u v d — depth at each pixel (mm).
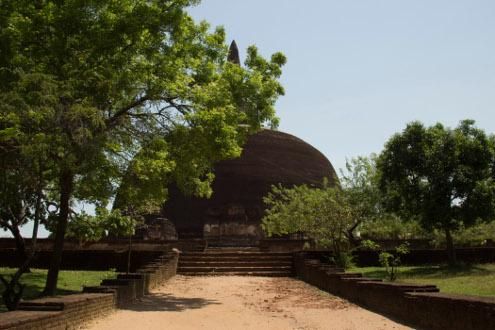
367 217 30703
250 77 19438
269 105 19688
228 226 40938
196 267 27188
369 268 28438
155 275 20266
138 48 16906
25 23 14812
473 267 25594
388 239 34094
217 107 17562
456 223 25844
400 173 26547
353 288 16422
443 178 25516
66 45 15164
